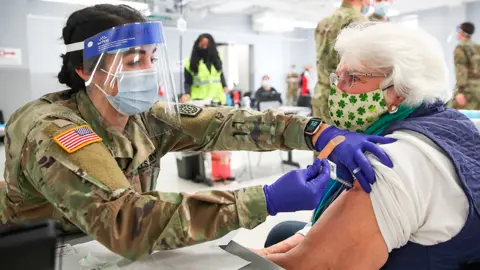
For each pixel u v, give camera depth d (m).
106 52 0.97
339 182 1.05
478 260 0.88
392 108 1.02
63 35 1.06
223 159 4.25
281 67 12.07
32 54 6.61
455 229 0.86
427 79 0.97
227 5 9.56
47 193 0.83
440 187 0.87
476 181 0.88
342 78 1.07
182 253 0.90
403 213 0.85
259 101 7.12
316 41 2.73
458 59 4.74
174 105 1.26
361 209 0.89
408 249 0.91
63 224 0.98
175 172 4.75
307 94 9.46
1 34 6.54
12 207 1.03
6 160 1.00
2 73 6.73
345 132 1.07
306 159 5.61
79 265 0.86
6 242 0.48
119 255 0.84
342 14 2.52
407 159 0.88
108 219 0.78
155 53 1.06
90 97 1.08
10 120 1.03
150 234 0.78
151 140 1.26
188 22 9.44
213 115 1.33
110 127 1.08
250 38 11.31
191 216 0.81
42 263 0.50
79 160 0.82
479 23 9.50
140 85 1.03
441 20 10.01
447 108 1.06
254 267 0.84
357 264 0.88
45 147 0.85
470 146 0.94
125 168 1.13
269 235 1.55
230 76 11.01
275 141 1.25
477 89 4.72
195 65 5.59
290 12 10.17
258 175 4.66
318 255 0.92
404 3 9.51
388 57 0.97
